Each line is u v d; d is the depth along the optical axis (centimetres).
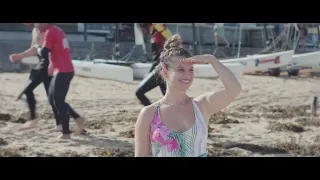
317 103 1072
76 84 1407
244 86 1552
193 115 276
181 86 274
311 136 787
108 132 788
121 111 1007
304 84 1639
